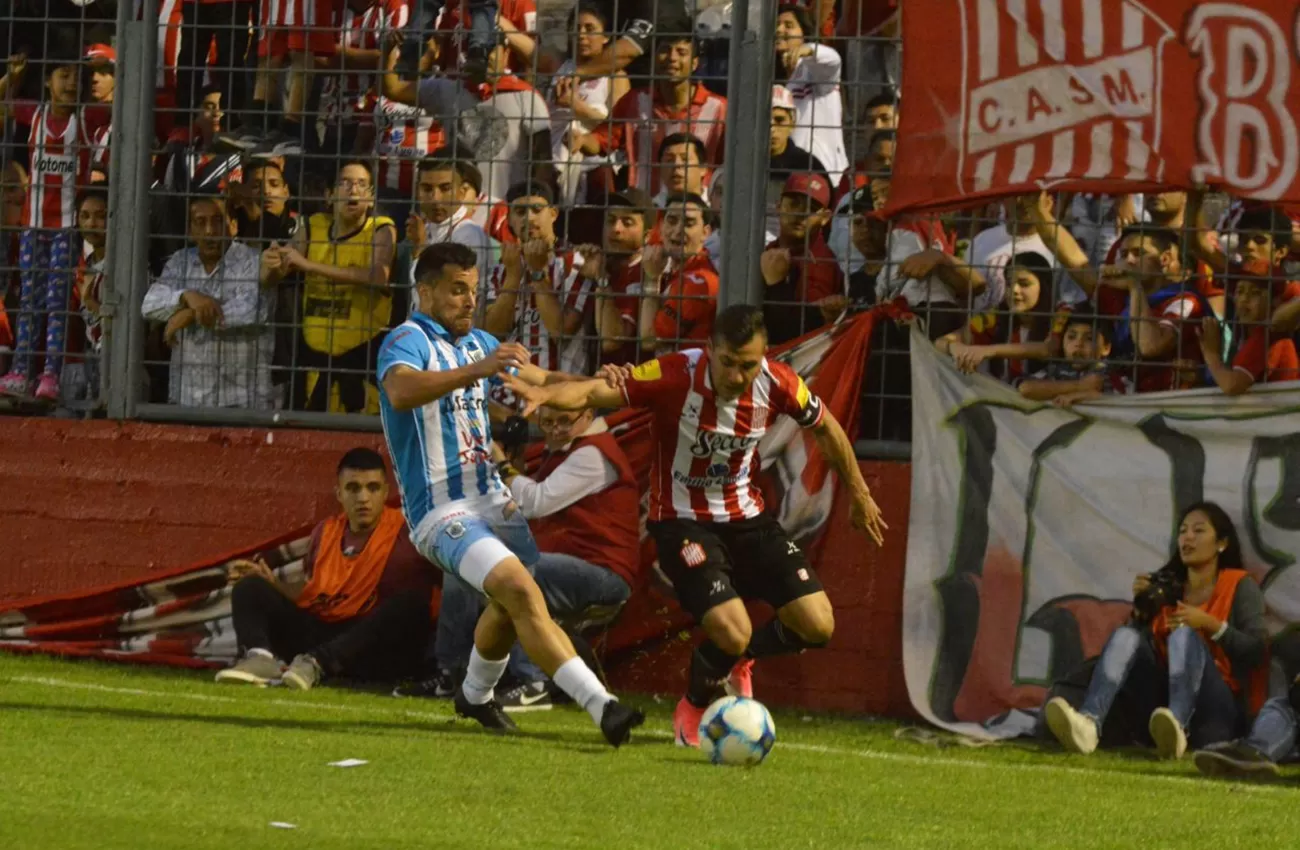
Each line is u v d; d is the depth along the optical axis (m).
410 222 32.19
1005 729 28.67
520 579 23.28
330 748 22.44
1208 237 29.70
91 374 34.16
